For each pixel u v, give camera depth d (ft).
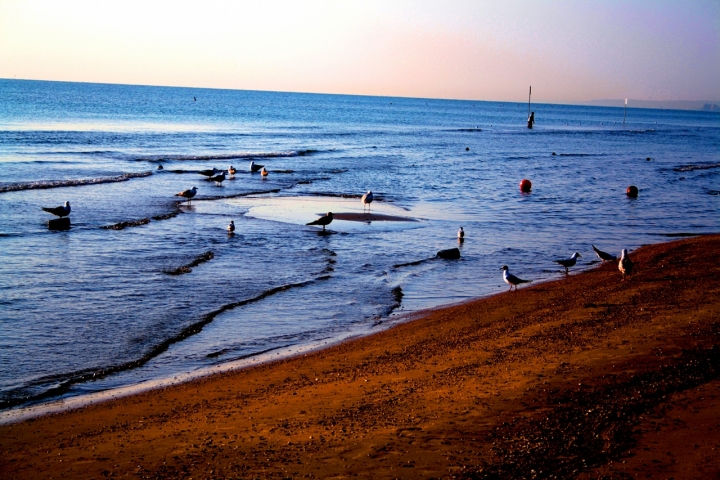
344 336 49.29
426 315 54.49
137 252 73.61
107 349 45.65
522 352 41.24
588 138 348.79
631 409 31.17
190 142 223.10
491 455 27.14
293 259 73.36
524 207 116.16
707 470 25.41
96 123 281.95
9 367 41.81
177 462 27.89
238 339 48.37
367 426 30.66
